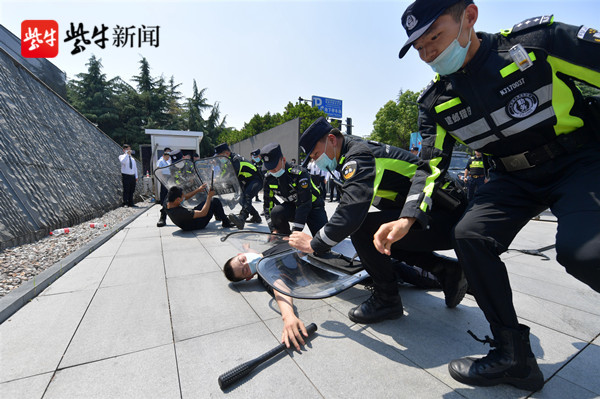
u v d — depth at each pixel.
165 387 1.27
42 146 5.61
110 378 1.33
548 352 1.50
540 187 1.23
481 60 1.16
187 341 1.64
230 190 5.20
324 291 1.81
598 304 2.06
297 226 2.98
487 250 1.22
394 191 1.82
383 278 1.79
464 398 1.19
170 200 4.63
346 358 1.48
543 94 1.10
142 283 2.54
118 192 9.66
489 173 1.51
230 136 47.94
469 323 1.83
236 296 2.27
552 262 3.04
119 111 39.78
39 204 4.51
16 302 2.02
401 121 36.25
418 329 1.76
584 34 1.00
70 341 1.63
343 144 1.76
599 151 1.12
